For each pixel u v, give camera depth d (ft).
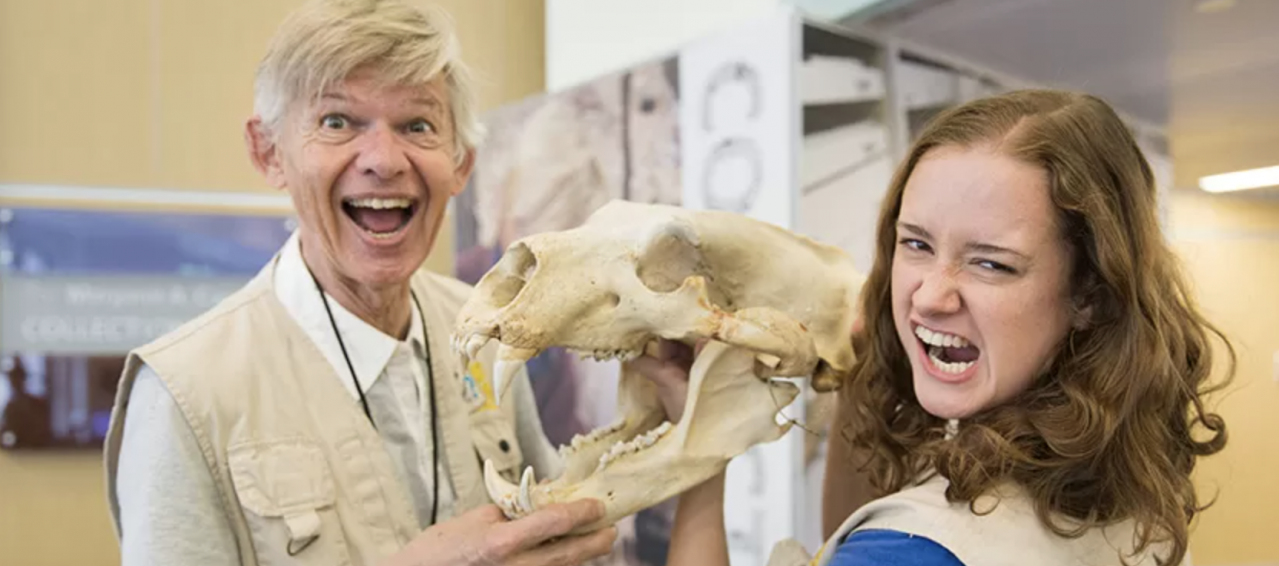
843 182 6.15
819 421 5.78
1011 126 3.16
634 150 8.10
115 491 4.60
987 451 3.13
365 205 4.71
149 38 11.76
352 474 4.65
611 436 4.18
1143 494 3.11
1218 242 5.49
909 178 3.43
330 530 4.46
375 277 4.73
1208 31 4.82
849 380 4.09
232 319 4.72
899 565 3.03
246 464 4.35
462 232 11.68
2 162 11.29
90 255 11.55
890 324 3.90
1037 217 3.07
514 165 10.36
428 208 4.85
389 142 4.56
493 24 12.78
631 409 4.28
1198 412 3.47
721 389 4.00
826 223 6.07
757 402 3.99
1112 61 5.51
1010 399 3.27
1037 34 5.55
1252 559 5.42
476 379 5.47
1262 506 5.41
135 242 11.71
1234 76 5.05
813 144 6.02
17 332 11.28
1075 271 3.18
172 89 11.87
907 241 3.40
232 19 12.09
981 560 2.92
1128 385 3.12
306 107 4.54
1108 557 3.08
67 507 11.54
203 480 4.27
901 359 3.92
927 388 3.33
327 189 4.56
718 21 8.21
